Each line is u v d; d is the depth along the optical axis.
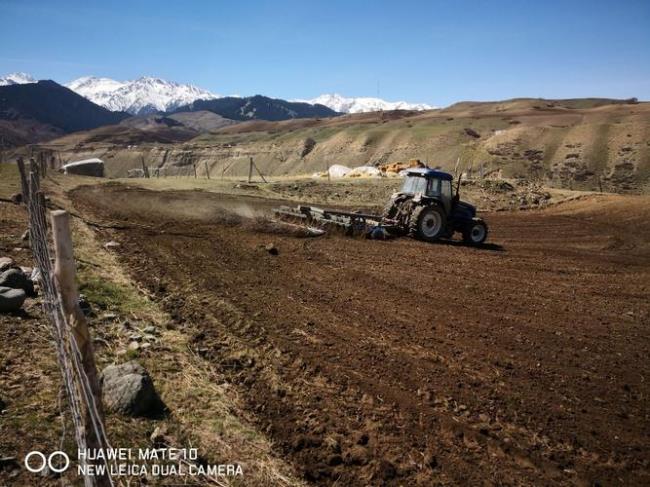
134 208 17.02
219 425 4.39
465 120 160.50
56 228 2.82
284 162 166.12
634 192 90.50
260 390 5.16
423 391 5.34
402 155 139.50
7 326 5.44
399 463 4.17
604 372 6.09
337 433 4.51
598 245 16.17
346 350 6.27
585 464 4.32
